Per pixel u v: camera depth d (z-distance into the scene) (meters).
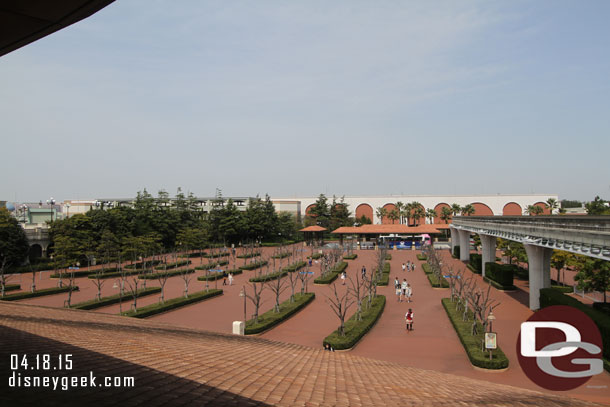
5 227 63.59
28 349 10.71
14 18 7.98
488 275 55.53
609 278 34.09
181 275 60.50
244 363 13.66
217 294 47.28
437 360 26.58
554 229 31.16
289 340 30.81
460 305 39.72
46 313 23.25
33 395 7.10
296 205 138.12
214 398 8.81
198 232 86.81
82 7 7.68
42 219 104.50
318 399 10.27
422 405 10.67
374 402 10.56
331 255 71.75
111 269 63.59
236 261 79.81
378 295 46.41
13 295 43.50
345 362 17.61
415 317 37.97
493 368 24.20
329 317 37.78
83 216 72.19
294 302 41.72
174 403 7.91
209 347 16.38
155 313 37.88
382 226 110.06
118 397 7.70
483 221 57.06
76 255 62.31
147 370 10.33
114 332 17.20
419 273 65.19
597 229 25.06
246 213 113.81
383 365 18.39
